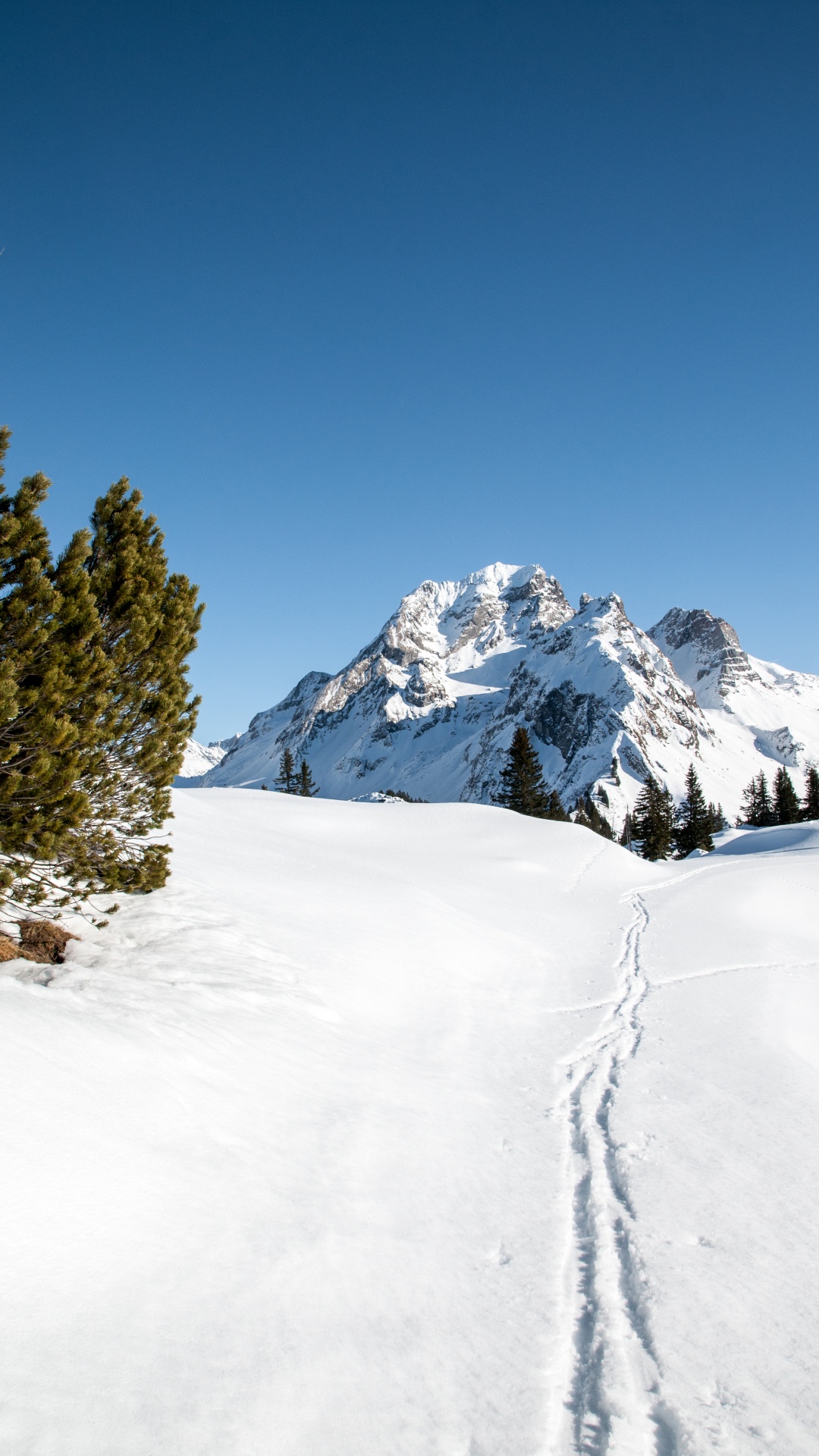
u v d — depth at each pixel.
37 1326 3.67
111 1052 6.54
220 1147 5.96
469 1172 7.05
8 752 8.60
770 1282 5.70
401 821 40.66
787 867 42.09
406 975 13.88
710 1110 9.50
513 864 33.41
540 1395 4.21
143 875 12.09
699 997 16.00
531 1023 13.39
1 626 8.88
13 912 10.79
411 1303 4.83
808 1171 7.94
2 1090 5.23
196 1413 3.48
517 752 82.06
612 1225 6.38
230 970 10.99
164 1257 4.51
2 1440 3.01
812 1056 13.21
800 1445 4.02
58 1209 4.47
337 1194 5.91
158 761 11.62
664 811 93.94
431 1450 3.66
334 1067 8.64
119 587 11.15
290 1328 4.26
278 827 32.62
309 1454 3.45
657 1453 3.91
